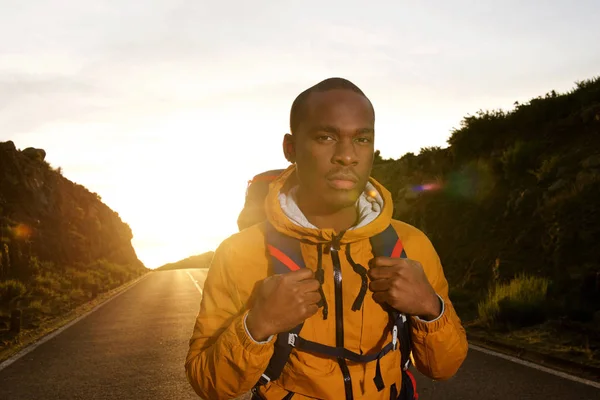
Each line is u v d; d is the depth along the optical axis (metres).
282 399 1.29
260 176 1.90
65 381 7.50
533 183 14.84
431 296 1.25
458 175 18.34
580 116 15.40
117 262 52.53
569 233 11.85
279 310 1.16
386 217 1.29
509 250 13.39
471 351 8.27
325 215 1.37
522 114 17.58
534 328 9.35
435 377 1.40
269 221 1.33
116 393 6.81
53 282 24.27
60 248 33.06
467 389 6.28
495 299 10.70
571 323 8.97
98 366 8.41
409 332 1.35
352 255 1.30
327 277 1.27
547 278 11.30
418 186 20.17
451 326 1.30
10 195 31.86
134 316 15.30
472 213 16.42
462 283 14.15
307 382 1.26
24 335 12.01
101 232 50.28
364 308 1.27
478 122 18.55
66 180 47.66
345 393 1.25
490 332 9.52
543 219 13.20
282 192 1.44
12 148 34.00
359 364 1.29
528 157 15.58
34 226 31.52
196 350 1.38
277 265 1.28
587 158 13.46
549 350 7.85
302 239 1.30
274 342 1.26
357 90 1.30
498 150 17.30
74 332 12.34
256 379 1.24
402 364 1.36
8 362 8.97
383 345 1.29
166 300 20.91
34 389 7.10
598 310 9.43
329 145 1.26
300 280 1.18
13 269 23.98
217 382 1.25
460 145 18.91
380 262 1.23
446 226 17.17
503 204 15.52
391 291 1.21
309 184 1.30
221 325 1.37
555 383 6.41
